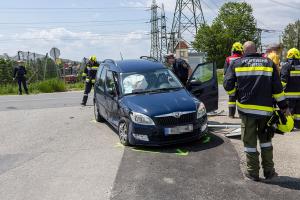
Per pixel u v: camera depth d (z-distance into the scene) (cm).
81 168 655
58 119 1143
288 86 866
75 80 3250
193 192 527
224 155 688
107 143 820
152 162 664
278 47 866
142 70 901
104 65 1041
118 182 576
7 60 2997
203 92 866
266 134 558
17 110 1378
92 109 1325
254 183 553
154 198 513
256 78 548
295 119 873
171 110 743
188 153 709
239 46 926
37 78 2927
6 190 574
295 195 508
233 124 921
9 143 869
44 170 657
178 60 981
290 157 668
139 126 742
